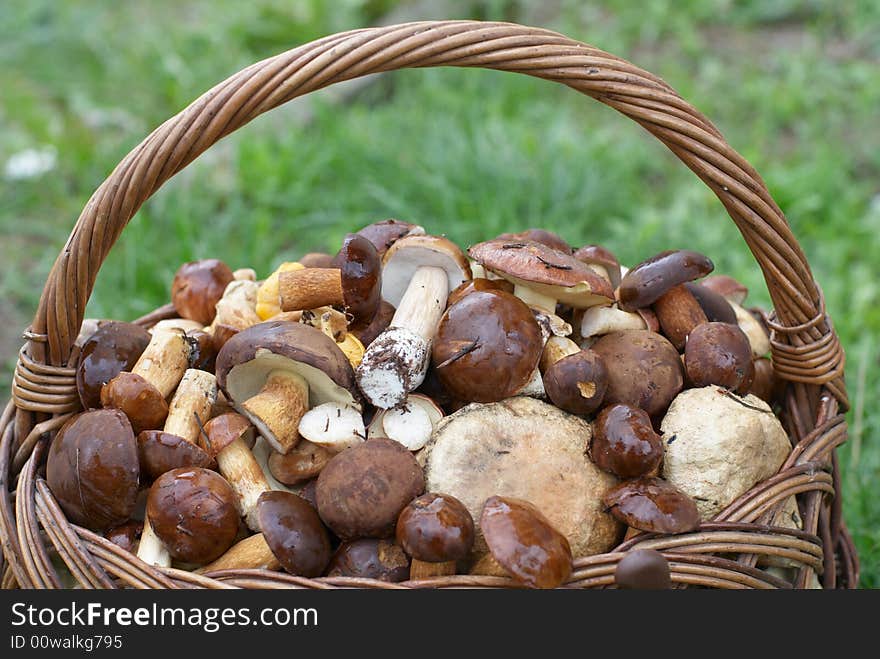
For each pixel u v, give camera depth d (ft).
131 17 8.93
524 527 2.65
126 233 4.79
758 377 3.10
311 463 2.91
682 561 2.70
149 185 2.78
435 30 2.81
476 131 5.71
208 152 5.93
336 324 3.01
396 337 2.91
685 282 3.09
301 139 5.90
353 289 2.96
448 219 5.15
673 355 2.97
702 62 7.59
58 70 7.63
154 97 7.07
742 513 2.77
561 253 2.98
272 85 2.77
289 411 2.90
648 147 6.45
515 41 2.82
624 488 2.77
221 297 3.28
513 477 2.81
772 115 6.73
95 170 5.88
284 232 5.22
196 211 5.21
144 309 4.52
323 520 2.79
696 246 5.09
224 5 8.54
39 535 2.79
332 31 8.05
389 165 5.56
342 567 2.77
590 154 5.74
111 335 2.98
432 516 2.69
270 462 2.96
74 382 2.93
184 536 2.77
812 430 2.97
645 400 2.93
